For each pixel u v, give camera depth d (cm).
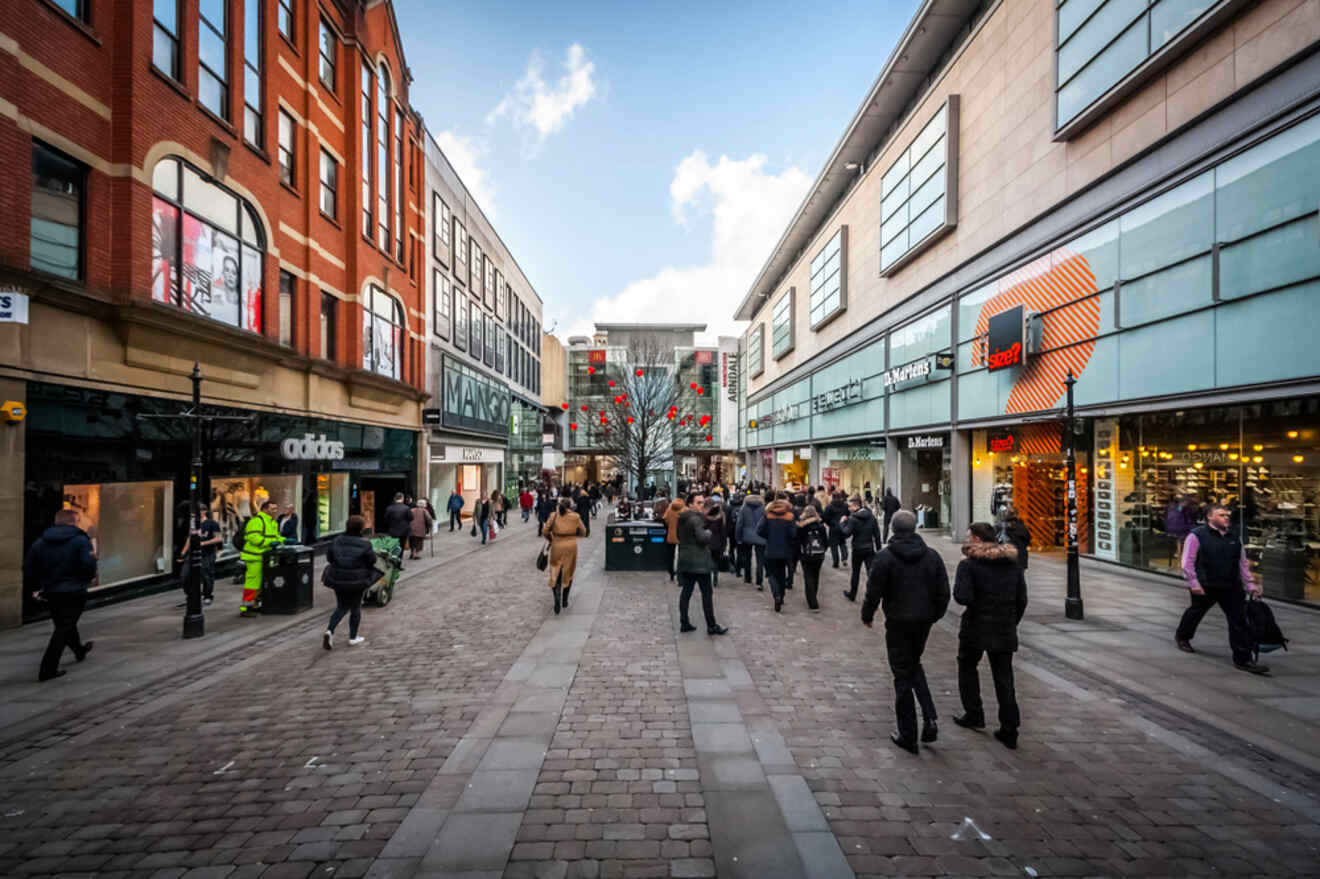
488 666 724
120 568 1144
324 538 1859
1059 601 1068
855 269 2962
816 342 3653
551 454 5803
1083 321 1430
